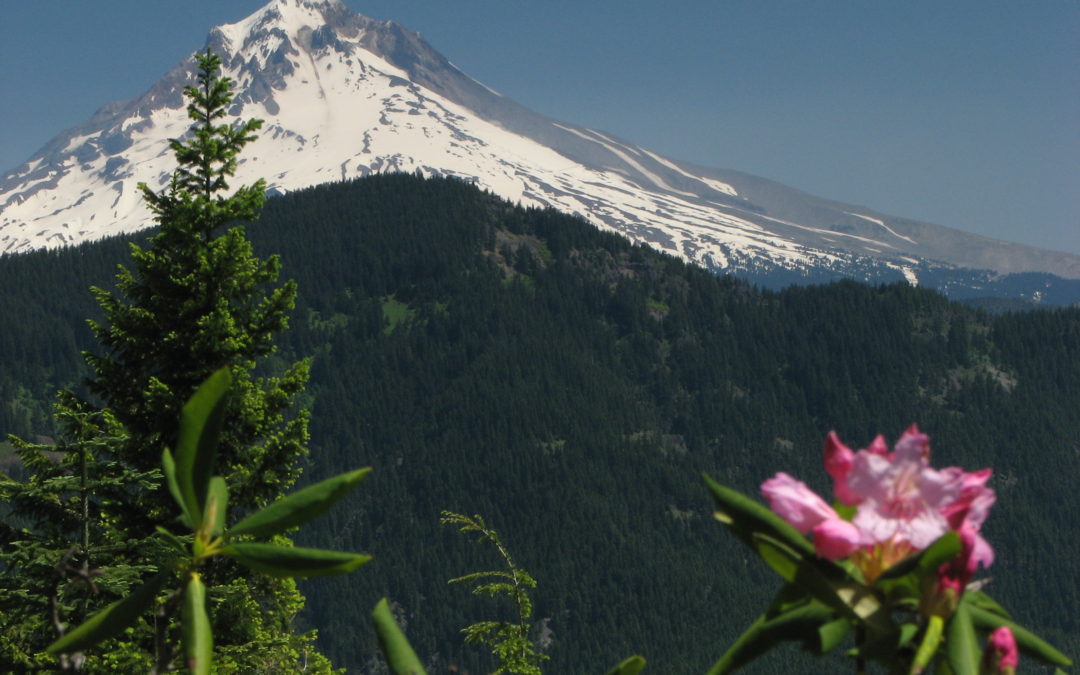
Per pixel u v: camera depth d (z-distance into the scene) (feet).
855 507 4.58
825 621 4.39
